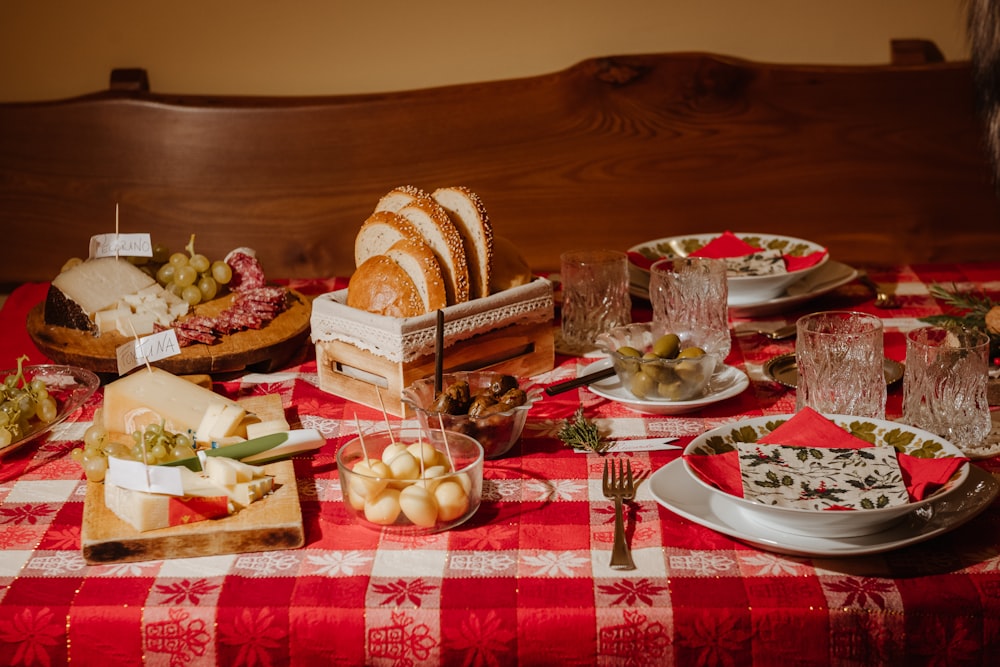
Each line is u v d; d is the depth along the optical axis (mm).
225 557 1118
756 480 1114
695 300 1628
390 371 1448
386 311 1491
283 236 2812
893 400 1483
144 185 2758
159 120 2713
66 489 1282
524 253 2855
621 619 1016
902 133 2758
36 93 2902
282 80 2926
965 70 2711
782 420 1257
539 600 1028
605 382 1534
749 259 1908
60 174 2742
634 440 1371
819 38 2887
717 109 2756
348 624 1024
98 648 1039
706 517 1128
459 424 1273
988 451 1294
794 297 1831
